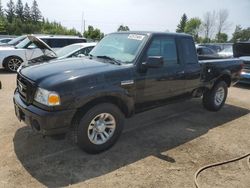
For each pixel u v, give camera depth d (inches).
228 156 172.1
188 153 173.3
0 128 196.9
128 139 189.9
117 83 164.1
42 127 143.6
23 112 156.6
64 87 144.0
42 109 145.1
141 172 148.6
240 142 194.7
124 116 179.5
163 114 249.4
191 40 221.5
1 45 517.3
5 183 133.3
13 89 325.7
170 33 204.5
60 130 146.5
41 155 160.7
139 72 177.5
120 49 191.3
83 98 148.1
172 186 137.7
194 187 137.9
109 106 162.7
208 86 245.8
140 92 181.3
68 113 145.6
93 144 161.5
